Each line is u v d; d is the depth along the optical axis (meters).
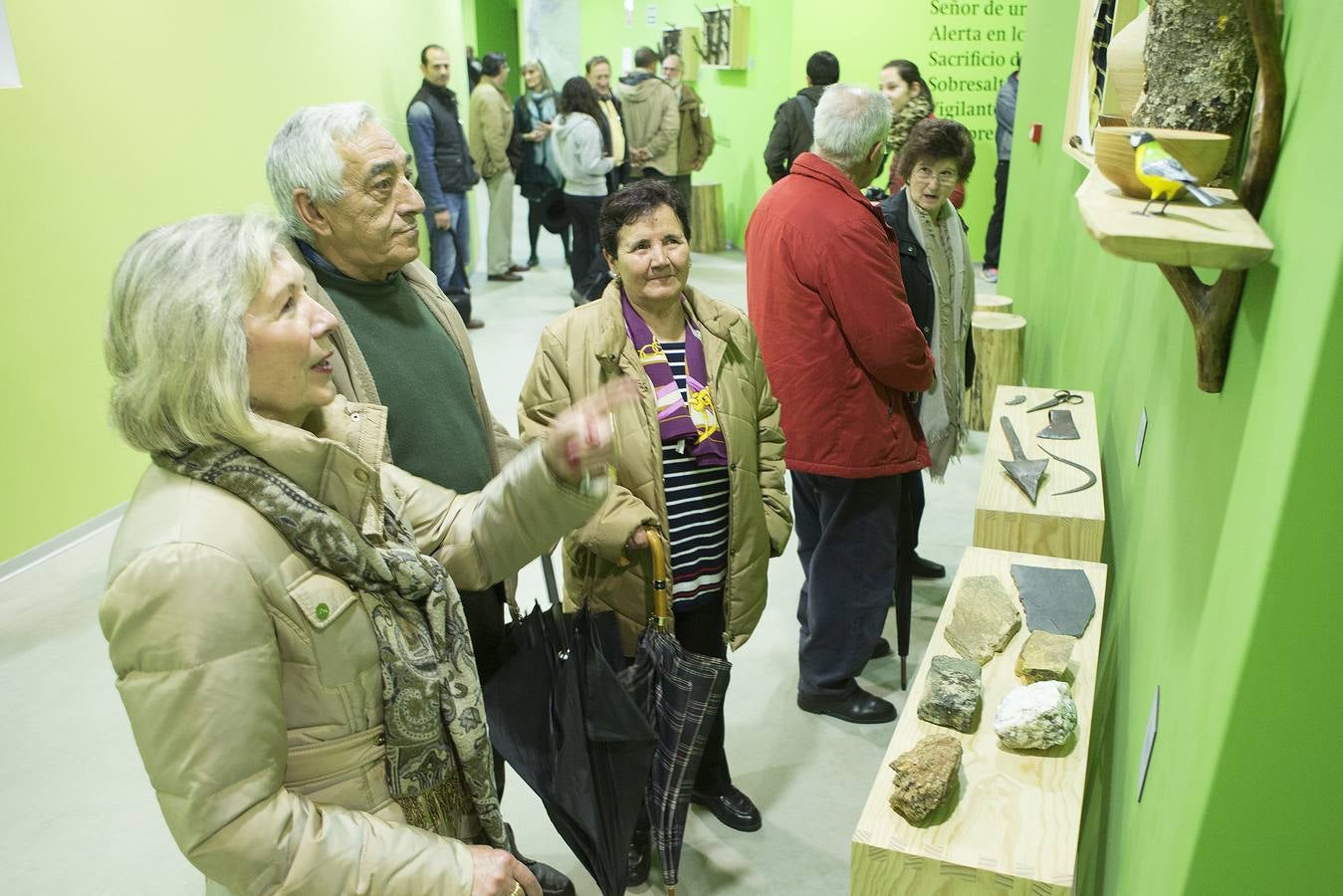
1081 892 2.02
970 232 8.35
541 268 9.06
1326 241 0.80
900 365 2.46
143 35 4.18
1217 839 0.94
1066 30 4.22
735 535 2.14
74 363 3.94
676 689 1.89
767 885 2.31
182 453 1.09
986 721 1.62
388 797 1.22
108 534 4.09
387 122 1.73
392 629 1.18
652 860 2.39
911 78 4.46
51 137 3.74
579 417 1.34
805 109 6.41
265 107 5.14
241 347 1.06
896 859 1.36
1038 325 4.69
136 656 1.02
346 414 1.32
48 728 2.87
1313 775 0.89
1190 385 1.47
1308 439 0.80
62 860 2.39
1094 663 1.74
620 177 8.28
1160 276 2.00
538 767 1.77
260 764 1.05
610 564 2.12
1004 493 2.36
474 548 1.41
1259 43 1.00
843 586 2.75
